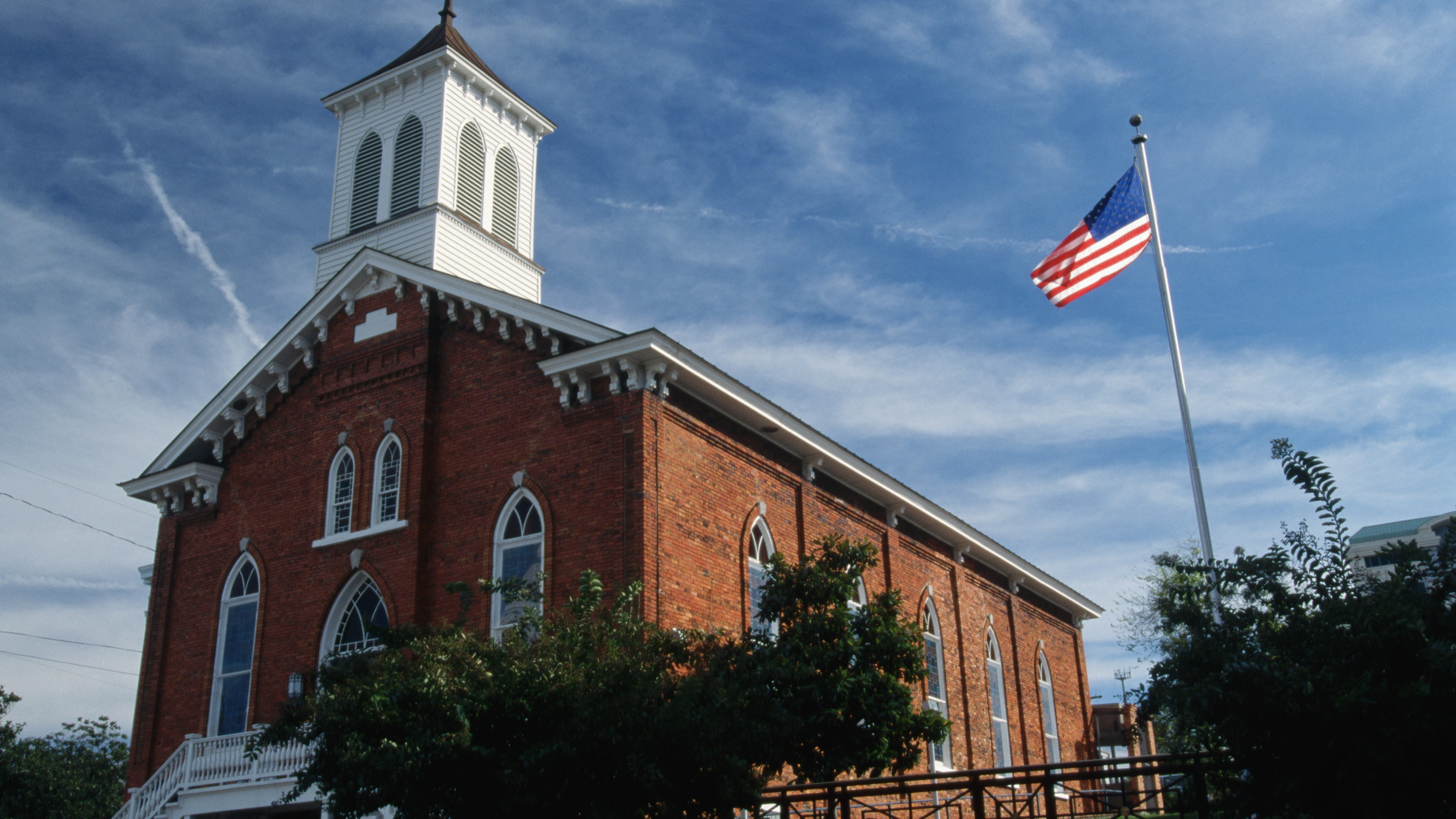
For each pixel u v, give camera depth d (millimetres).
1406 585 11414
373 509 25812
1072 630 45531
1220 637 11352
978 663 36438
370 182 32625
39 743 43500
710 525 24297
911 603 33125
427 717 14055
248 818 24828
